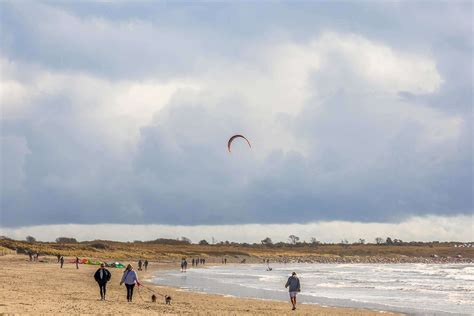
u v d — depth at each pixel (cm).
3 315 2870
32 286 5350
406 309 5138
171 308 3866
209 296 5878
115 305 3756
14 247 17838
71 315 2992
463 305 5541
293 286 4484
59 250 19425
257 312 4147
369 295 6688
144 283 8112
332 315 4269
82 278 7469
